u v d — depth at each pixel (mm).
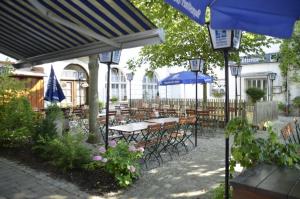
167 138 7531
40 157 6590
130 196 4785
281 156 2955
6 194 4699
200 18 2428
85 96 20906
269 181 2293
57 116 8289
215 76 17516
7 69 8930
